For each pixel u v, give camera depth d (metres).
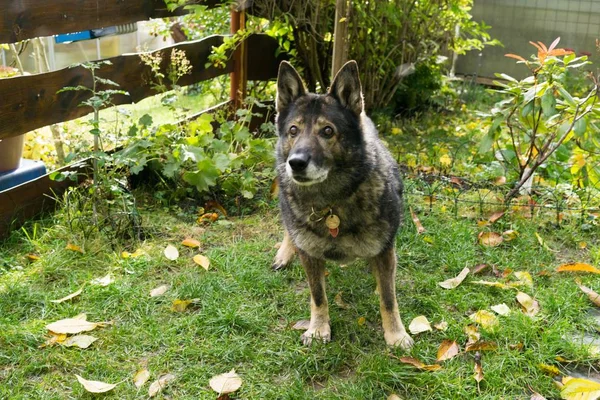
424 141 3.45
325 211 1.78
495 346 1.75
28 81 2.33
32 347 1.79
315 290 1.86
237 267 2.18
